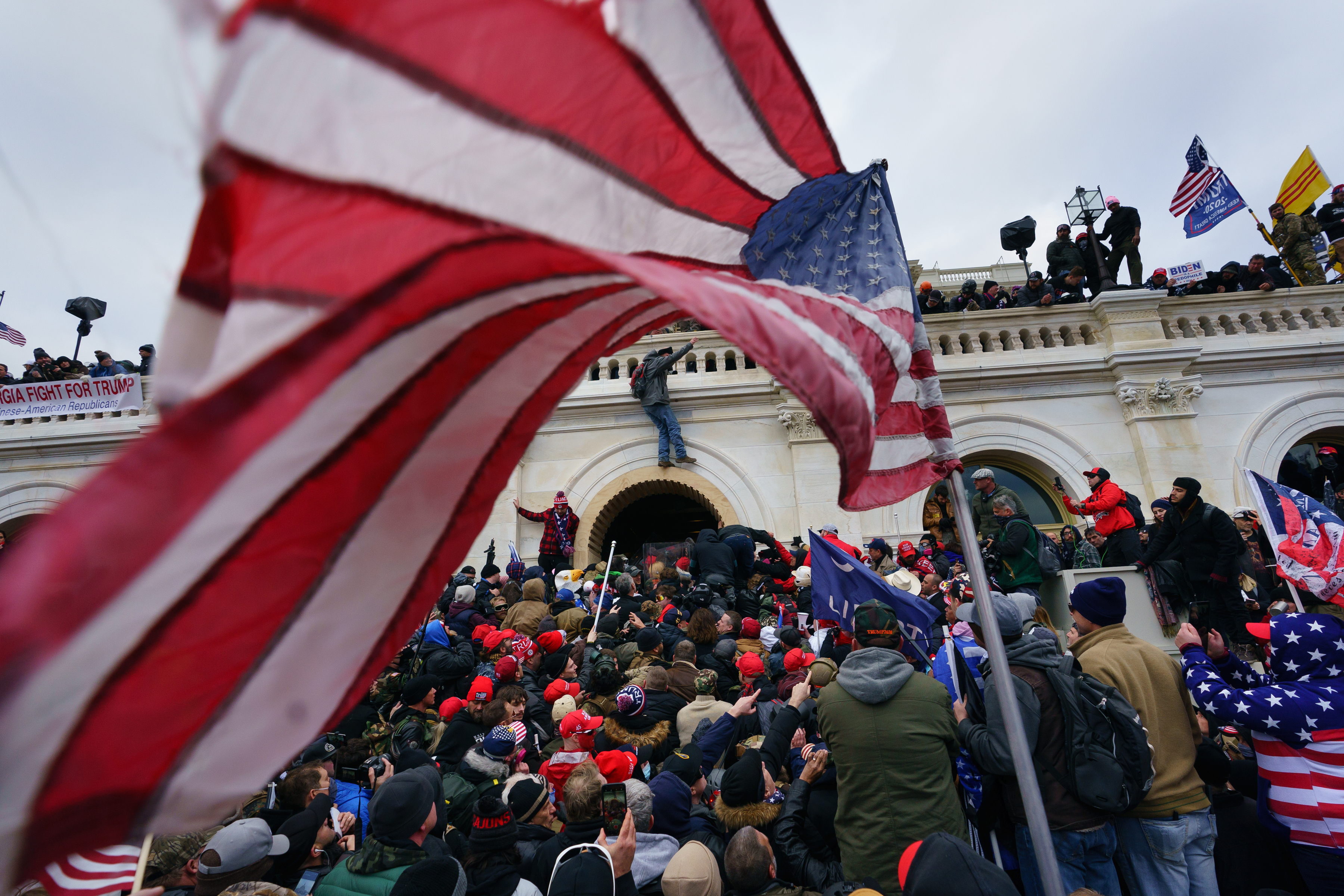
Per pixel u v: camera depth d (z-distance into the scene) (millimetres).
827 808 3354
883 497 2381
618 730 4500
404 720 5133
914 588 7828
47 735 869
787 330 1436
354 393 1098
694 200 1809
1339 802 2822
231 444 822
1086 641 3539
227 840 2711
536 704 5293
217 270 765
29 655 741
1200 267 15102
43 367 14789
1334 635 2998
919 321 2475
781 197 2066
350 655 1263
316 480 1134
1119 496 7637
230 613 1057
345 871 2855
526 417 1476
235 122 722
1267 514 3691
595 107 1384
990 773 2980
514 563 11539
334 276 953
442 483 1351
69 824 929
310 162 830
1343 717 2867
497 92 1130
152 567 781
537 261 1198
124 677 932
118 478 748
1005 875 1830
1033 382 12562
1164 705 3250
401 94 954
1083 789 2803
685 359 13688
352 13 854
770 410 12859
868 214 2436
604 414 13188
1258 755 3125
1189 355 12070
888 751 2969
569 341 1500
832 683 3254
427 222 1027
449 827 3822
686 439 12844
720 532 9977
